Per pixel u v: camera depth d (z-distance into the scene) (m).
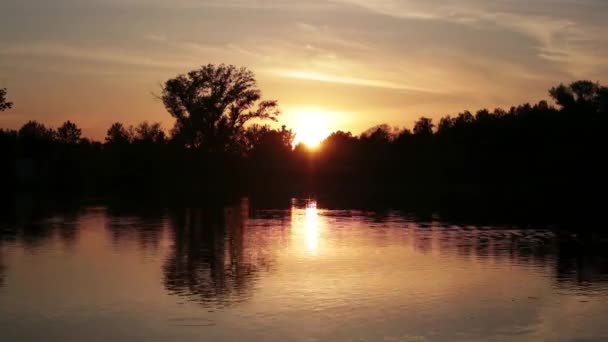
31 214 37.03
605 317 11.86
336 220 33.44
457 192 74.19
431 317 11.84
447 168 94.88
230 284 14.80
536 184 85.94
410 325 11.28
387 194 69.88
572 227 29.69
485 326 11.24
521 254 20.11
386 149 112.06
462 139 95.31
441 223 31.73
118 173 96.50
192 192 72.75
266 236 25.17
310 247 21.66
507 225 30.91
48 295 13.53
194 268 17.05
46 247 21.30
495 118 96.12
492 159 88.12
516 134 85.44
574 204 49.50
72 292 13.84
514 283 15.08
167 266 17.39
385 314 12.06
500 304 12.89
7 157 94.12
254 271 16.62
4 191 74.38
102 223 30.72
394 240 23.95
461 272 16.58
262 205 47.25
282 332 10.82
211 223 31.08
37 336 10.52
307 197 61.50
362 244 22.62
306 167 111.94
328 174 109.44
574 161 77.12
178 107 95.06
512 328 11.12
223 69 94.94
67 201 52.56
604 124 77.44
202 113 94.06
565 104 92.81
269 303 12.90
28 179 95.94
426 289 14.35
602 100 91.50
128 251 20.39
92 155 105.31
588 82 93.62
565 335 10.70
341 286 14.63
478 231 27.62
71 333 10.70
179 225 29.84
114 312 12.09
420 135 110.94
